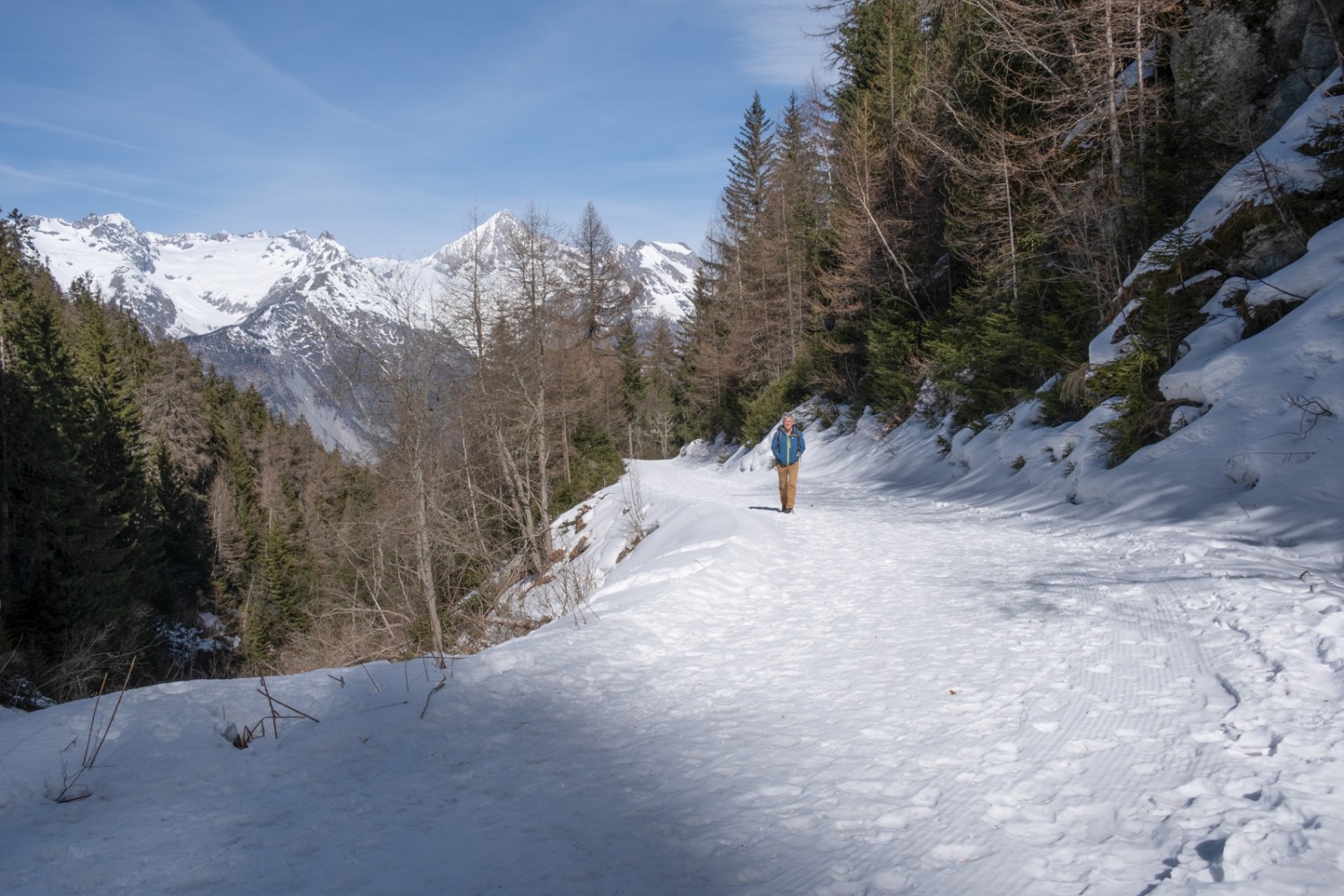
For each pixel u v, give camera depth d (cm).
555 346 2803
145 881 272
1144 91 1509
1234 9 1353
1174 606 559
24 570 2312
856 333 3027
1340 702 356
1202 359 1051
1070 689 421
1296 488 801
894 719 402
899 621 614
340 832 311
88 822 320
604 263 4269
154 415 5281
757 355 4503
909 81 2766
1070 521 1032
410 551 1686
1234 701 376
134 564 3338
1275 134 1195
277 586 4278
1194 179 1400
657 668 545
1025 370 1747
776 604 727
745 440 4031
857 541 1038
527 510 2250
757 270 4509
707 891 251
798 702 447
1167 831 264
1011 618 582
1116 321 1263
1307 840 245
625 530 1764
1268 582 575
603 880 261
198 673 3688
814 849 274
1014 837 272
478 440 2452
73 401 3278
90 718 420
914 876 251
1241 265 1111
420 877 268
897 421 2477
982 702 416
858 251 2762
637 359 6394
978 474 1585
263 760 391
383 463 1812
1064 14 1659
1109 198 1497
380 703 462
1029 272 1784
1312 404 859
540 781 360
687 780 347
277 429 7588
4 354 2425
